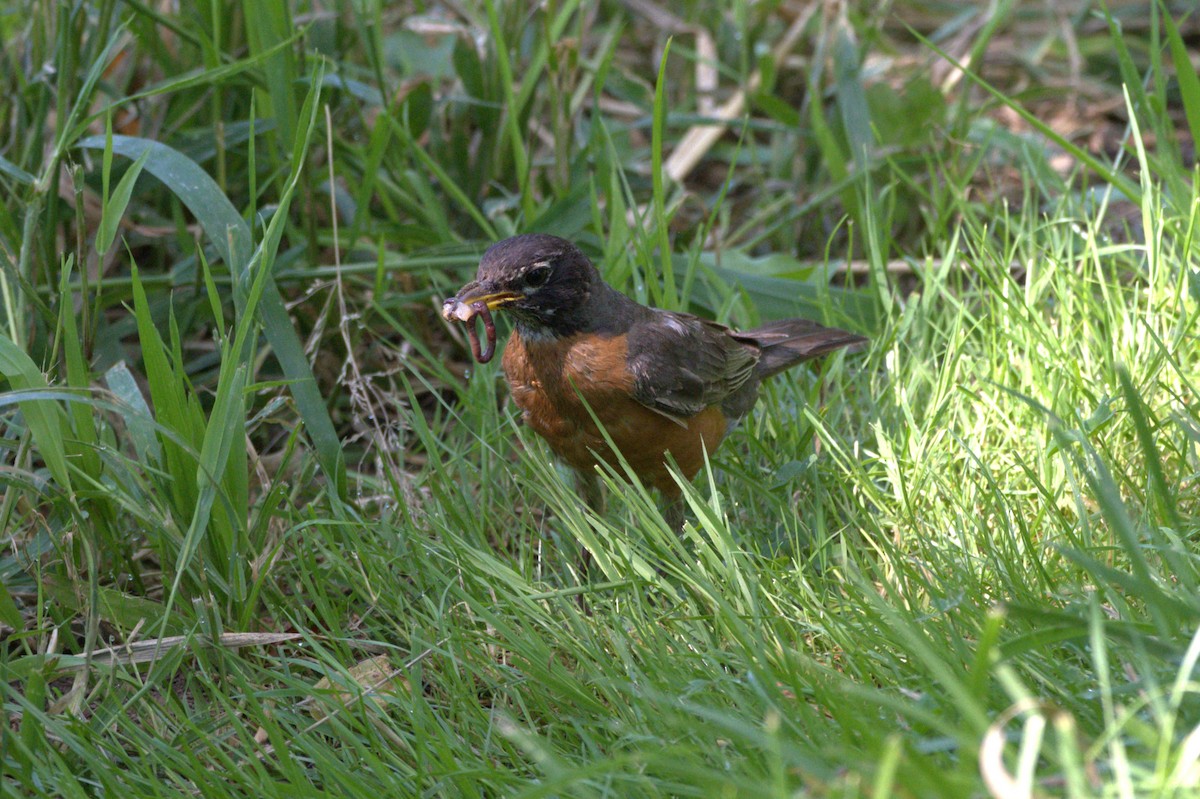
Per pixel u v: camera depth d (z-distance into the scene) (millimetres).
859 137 11211
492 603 6758
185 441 6344
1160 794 3635
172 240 10422
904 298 10695
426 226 10414
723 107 13203
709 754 4809
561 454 8125
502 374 9094
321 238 9906
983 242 9102
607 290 7844
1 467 6324
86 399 6055
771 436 8750
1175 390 7715
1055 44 14031
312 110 6762
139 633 6609
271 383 6703
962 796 3520
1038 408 6238
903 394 8227
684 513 8344
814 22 13711
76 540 6805
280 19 8961
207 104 10656
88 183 9703
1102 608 5730
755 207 12164
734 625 5570
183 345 10039
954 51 13656
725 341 8273
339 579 7262
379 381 9688
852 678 5676
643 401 7703
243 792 5500
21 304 7168
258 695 6031
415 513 7605
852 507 7504
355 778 5270
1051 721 4379
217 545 6746
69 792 5105
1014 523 6914
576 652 6055
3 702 5699
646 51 14469
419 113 10727
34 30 9477
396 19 12438
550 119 12234
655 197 8602
